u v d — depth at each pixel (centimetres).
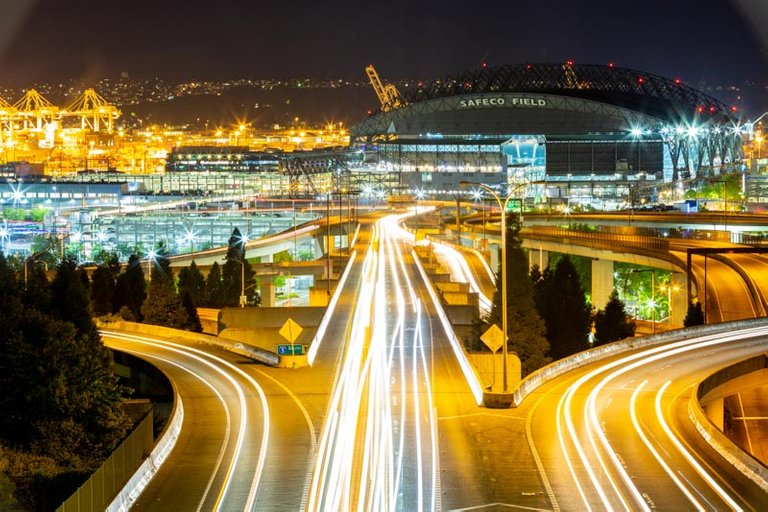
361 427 5422
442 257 17375
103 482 3944
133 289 13188
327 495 4128
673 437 5141
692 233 17462
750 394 8694
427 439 5128
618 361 7556
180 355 8638
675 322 12875
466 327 9594
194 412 5953
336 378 7000
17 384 5862
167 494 4212
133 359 8494
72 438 5766
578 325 9812
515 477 4416
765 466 4256
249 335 10475
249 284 14962
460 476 4438
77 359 5981
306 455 4834
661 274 17250
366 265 16150
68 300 7850
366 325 9725
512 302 8700
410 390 6462
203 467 4644
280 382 6925
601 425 5425
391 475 4456
